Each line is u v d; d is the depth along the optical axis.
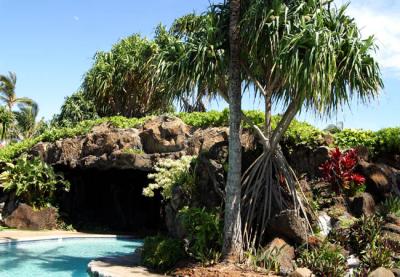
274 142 10.12
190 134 16.47
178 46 10.27
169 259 9.86
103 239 17.80
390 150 12.65
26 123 48.47
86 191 22.97
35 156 21.28
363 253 9.06
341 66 9.17
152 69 11.39
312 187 11.72
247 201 10.16
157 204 22.12
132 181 22.17
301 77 8.45
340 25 9.46
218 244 9.95
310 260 8.77
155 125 17.30
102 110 28.14
